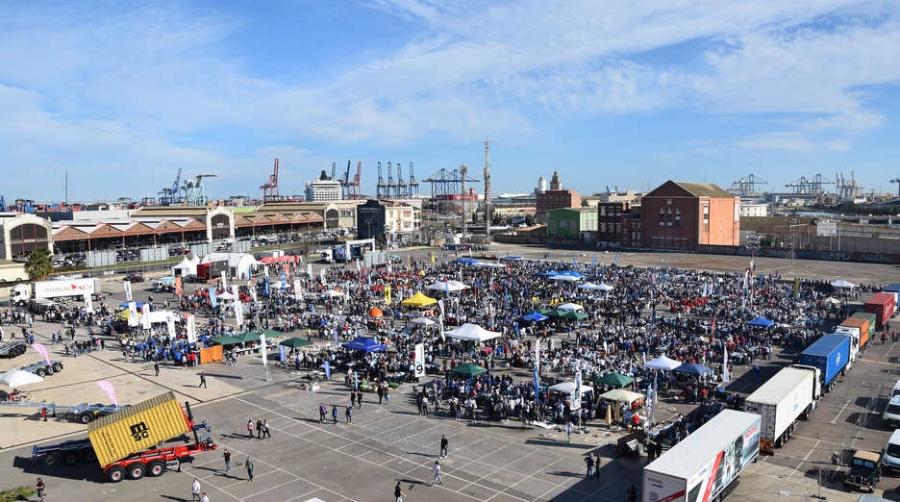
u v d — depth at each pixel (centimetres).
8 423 4603
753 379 5325
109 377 5719
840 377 5350
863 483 3300
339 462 3850
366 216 18438
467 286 9094
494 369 5697
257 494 3438
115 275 12362
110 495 3441
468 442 4138
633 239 17100
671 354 5678
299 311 8244
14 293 9225
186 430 3838
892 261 12862
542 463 3791
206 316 8300
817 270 12012
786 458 3747
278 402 4997
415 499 3341
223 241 16450
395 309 8275
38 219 13112
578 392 4384
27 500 3362
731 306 7925
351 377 5353
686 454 2972
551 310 7156
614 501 3294
